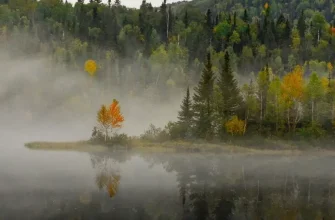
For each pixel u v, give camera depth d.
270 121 80.94
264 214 33.34
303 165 60.75
